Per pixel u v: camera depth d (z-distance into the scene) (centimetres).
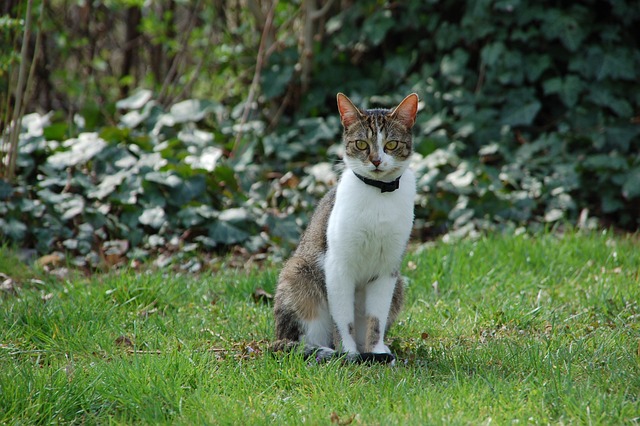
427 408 403
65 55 1078
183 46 1066
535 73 968
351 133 512
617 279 651
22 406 411
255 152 963
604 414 388
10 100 880
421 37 1045
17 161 822
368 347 518
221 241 802
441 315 594
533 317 573
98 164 854
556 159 920
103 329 543
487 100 977
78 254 766
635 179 863
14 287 645
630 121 945
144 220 800
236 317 589
